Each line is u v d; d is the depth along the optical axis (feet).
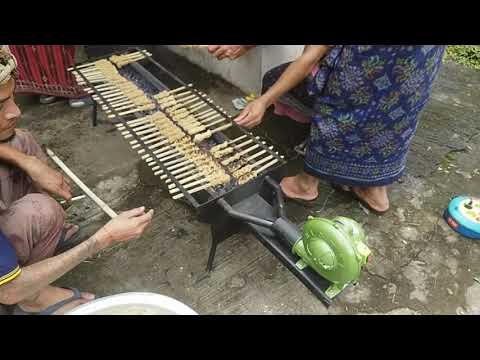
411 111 7.50
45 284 5.75
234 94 12.61
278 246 7.09
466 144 11.03
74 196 9.77
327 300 6.48
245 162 7.75
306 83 9.02
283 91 8.01
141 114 8.61
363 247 6.29
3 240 5.36
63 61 11.27
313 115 8.09
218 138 8.28
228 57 10.67
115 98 8.84
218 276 8.34
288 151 9.71
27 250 6.52
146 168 10.48
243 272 8.41
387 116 7.42
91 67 9.78
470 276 8.34
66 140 11.27
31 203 6.51
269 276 8.34
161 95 9.01
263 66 11.25
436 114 11.90
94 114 11.37
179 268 8.46
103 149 11.03
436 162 10.57
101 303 5.67
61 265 5.74
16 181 7.32
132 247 8.81
